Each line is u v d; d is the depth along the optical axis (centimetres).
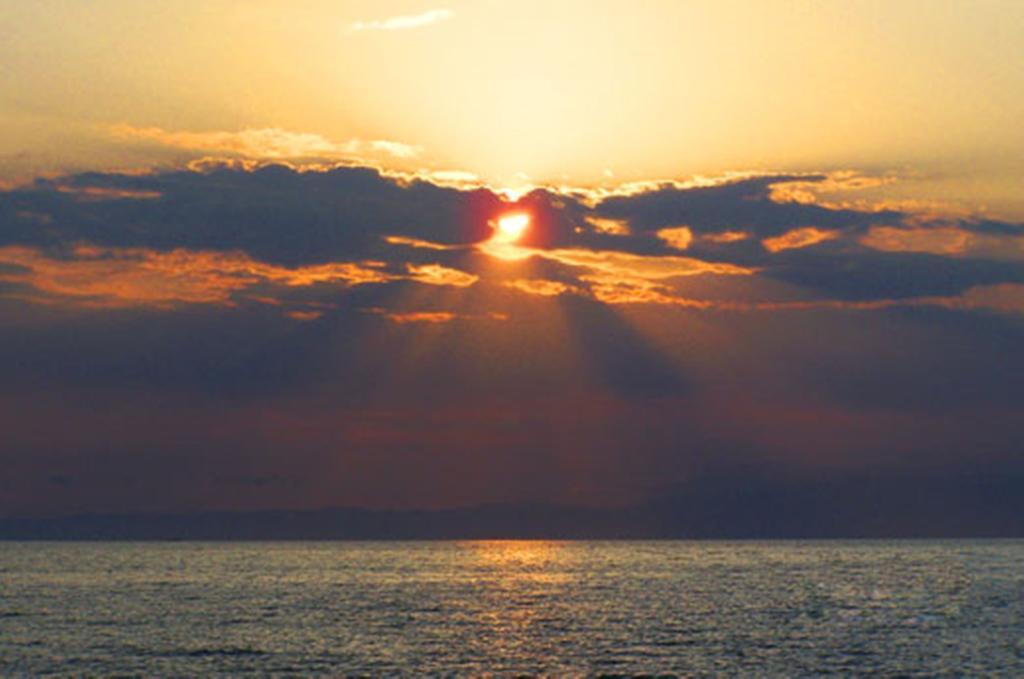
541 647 11819
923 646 11788
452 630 13350
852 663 10600
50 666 10412
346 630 13300
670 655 11200
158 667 10356
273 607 16438
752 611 15912
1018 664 10462
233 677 9819
